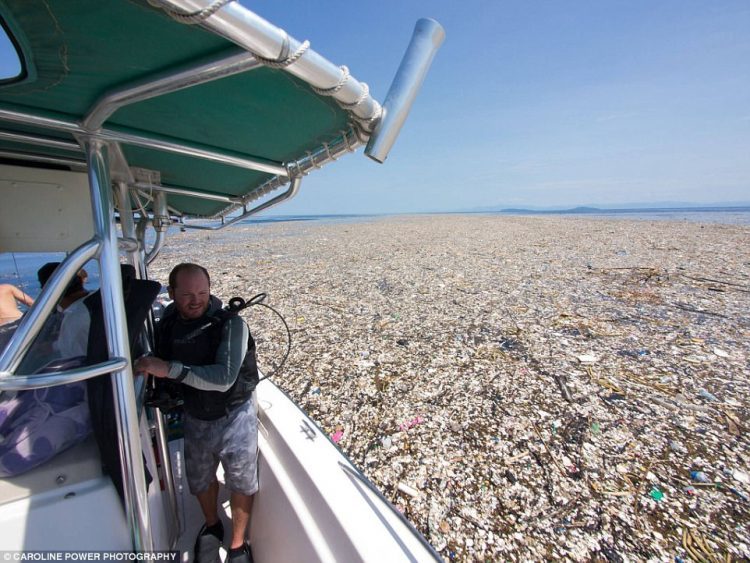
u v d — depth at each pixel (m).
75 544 1.21
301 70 0.85
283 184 2.21
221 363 1.77
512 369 5.03
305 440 1.91
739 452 3.38
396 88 1.15
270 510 1.83
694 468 3.22
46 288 0.97
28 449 1.22
